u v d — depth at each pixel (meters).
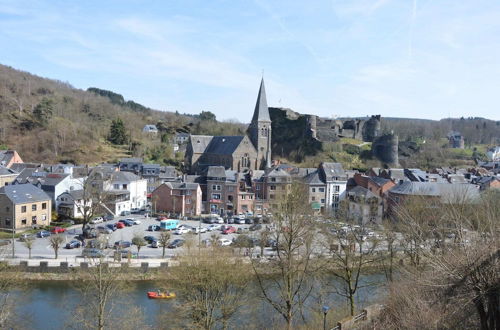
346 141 183.38
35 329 40.34
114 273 46.69
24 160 142.38
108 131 183.12
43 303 46.59
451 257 22.77
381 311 31.86
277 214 42.06
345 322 30.42
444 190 71.62
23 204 75.69
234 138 133.75
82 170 102.50
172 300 45.91
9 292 46.44
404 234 53.31
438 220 44.28
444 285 21.38
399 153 172.25
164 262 56.41
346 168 153.88
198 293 38.53
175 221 79.44
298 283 42.22
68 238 70.50
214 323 39.34
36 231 74.06
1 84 199.88
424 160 164.12
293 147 182.88
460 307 22.28
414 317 24.38
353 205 85.75
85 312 42.50
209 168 101.50
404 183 84.69
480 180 104.50
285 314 39.16
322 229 57.69
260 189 100.69
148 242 69.38
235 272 39.75
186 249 52.84
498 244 20.61
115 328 39.59
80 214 86.56
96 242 57.78
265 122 138.00
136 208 101.56
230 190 98.25
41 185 86.88
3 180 96.44
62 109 191.25
